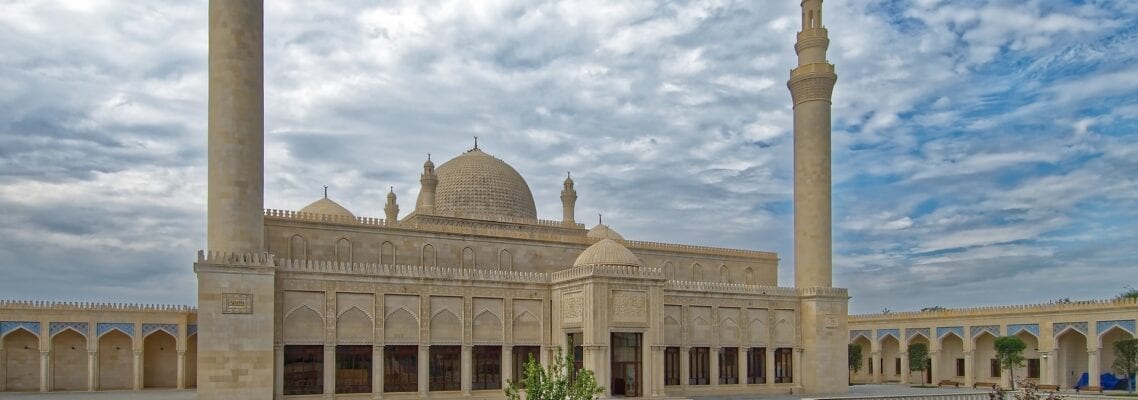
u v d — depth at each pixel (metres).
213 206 61.38
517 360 72.50
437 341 68.44
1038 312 96.12
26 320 78.50
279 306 61.91
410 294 67.69
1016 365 95.56
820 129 88.06
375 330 65.62
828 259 87.81
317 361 63.41
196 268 58.00
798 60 90.50
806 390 85.56
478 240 82.81
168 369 87.50
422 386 67.19
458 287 70.00
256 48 63.59
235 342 58.56
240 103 62.16
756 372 84.31
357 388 64.94
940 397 73.62
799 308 87.50
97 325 81.38
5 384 79.25
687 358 79.06
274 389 60.75
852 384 111.19
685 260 95.88
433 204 91.69
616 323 70.00
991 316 101.19
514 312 72.62
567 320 72.25
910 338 111.31
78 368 82.31
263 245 65.75
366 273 65.81
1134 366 86.00
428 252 80.25
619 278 70.56
